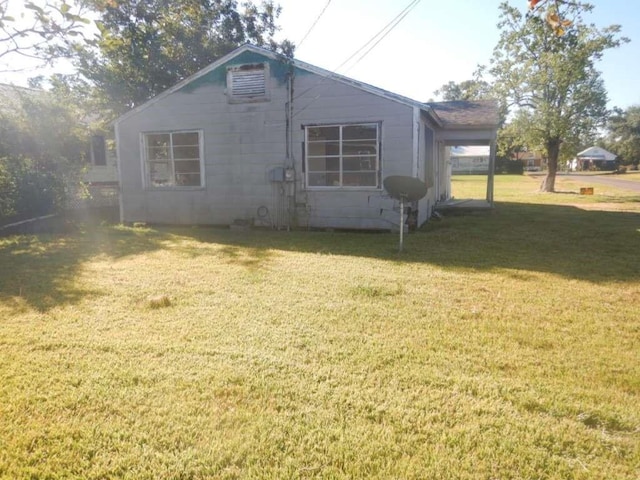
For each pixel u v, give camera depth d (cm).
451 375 305
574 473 211
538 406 267
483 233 949
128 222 1152
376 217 974
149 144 1119
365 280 554
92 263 663
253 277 570
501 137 2328
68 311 438
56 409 263
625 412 260
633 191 2386
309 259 687
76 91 1330
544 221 1149
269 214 1041
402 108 923
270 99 1004
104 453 225
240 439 235
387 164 947
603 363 326
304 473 211
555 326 399
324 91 965
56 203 1176
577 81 2109
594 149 6500
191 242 860
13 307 451
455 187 2761
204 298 480
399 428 245
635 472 212
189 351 342
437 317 420
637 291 511
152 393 280
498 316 425
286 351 342
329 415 256
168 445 231
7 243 849
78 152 1234
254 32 1777
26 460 220
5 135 1047
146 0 1445
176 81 1653
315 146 993
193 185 1098
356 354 337
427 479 207
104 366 317
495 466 216
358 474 210
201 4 1645
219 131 1049
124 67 1549
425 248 780
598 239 869
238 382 294
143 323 404
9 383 293
